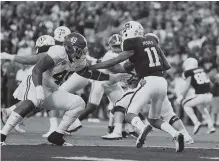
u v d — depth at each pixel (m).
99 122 29.75
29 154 12.61
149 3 42.47
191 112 24.55
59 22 38.38
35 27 38.28
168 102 15.56
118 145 16.17
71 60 14.30
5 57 14.69
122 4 42.62
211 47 34.44
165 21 39.47
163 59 15.16
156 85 14.48
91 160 11.81
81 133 21.05
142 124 14.27
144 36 15.13
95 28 40.91
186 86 24.70
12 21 39.91
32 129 21.66
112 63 14.68
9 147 13.98
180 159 12.54
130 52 14.60
